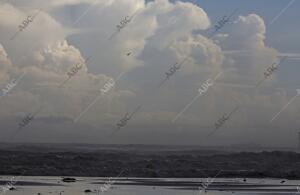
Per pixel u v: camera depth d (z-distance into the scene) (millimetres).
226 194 140375
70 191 140250
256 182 192500
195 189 155250
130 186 161875
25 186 152625
